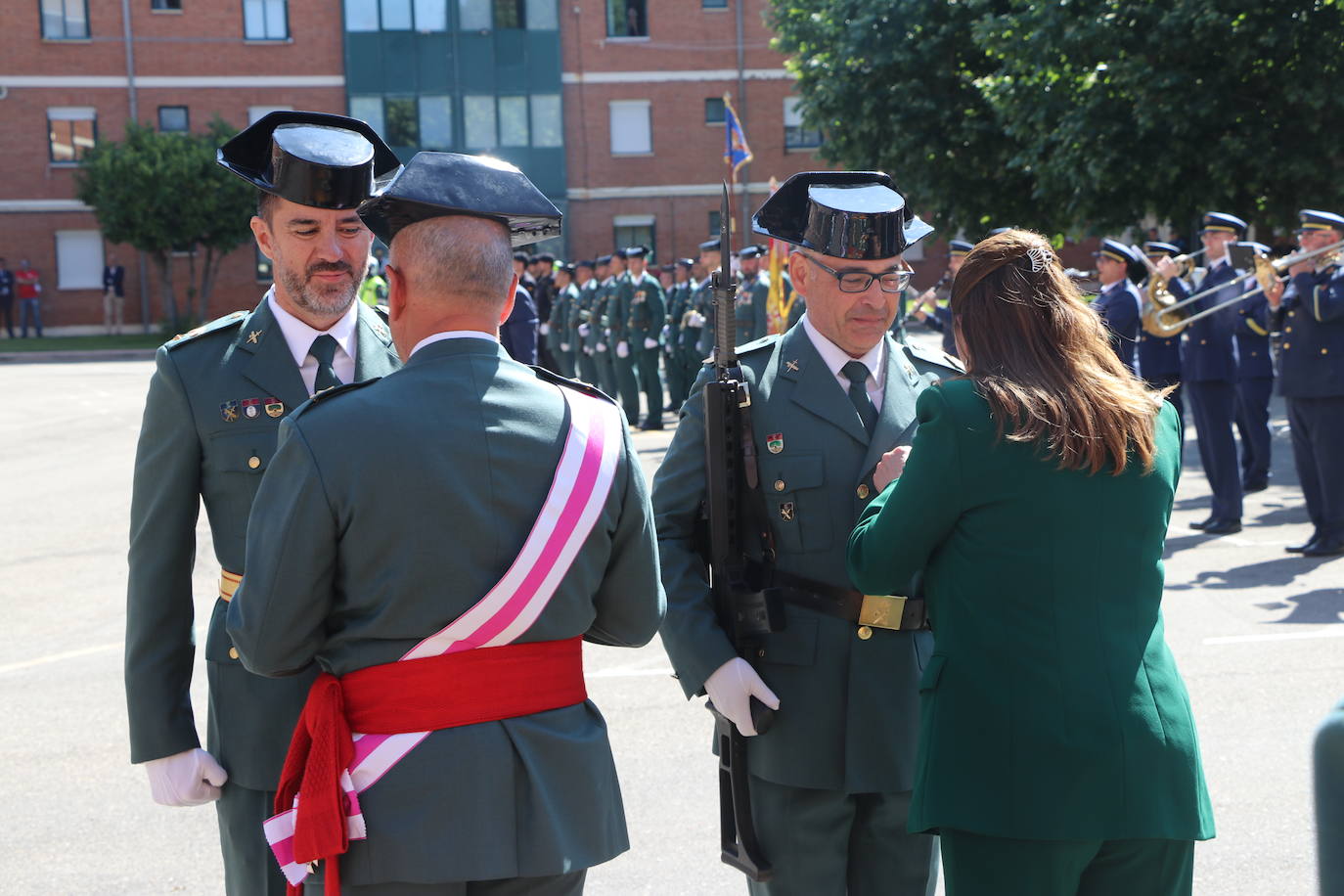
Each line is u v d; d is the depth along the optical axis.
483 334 2.15
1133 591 2.29
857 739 2.79
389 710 2.01
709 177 33.16
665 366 16.55
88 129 32.28
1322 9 13.84
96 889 3.89
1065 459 2.23
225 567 2.55
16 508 10.45
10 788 4.66
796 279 3.01
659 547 2.91
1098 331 2.38
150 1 31.92
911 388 2.97
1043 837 2.17
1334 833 1.15
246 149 2.63
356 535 2.00
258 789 2.51
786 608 2.85
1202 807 2.26
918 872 2.90
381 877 1.96
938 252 32.66
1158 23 14.09
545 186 32.72
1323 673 5.52
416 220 2.12
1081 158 15.18
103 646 6.50
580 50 32.59
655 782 4.60
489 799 1.99
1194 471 11.03
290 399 2.56
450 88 32.31
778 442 2.87
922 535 2.30
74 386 21.64
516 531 2.05
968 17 18.39
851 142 20.33
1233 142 14.25
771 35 32.88
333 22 32.22
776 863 2.90
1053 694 2.20
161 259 31.53
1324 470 7.67
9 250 32.31
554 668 2.10
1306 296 7.67
